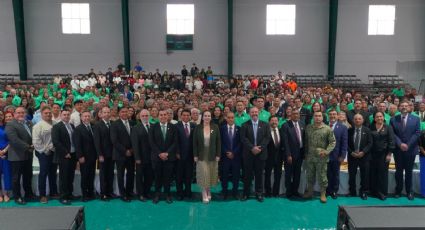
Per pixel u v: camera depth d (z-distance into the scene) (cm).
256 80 1762
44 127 609
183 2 1956
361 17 1966
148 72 2003
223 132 636
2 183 628
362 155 625
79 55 1973
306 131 634
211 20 1972
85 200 624
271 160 642
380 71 2012
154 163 611
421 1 1953
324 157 616
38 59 1967
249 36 1988
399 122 645
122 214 569
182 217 558
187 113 636
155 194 622
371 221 226
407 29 1980
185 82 1792
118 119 628
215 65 2009
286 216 563
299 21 1973
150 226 523
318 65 2008
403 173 659
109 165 634
